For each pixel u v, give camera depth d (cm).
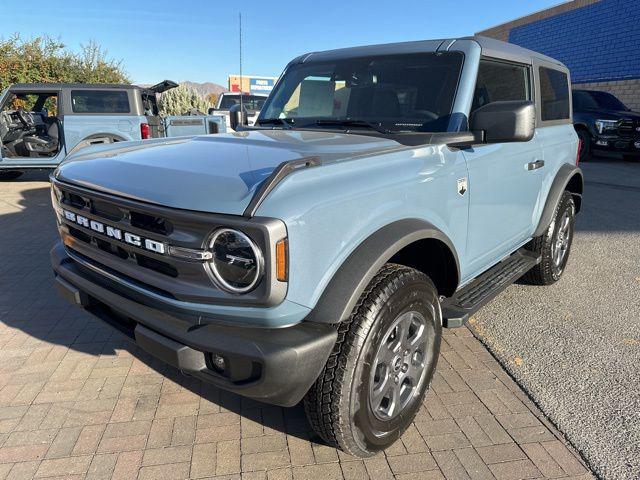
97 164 254
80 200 246
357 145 249
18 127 977
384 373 232
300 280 188
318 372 197
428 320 251
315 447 250
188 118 994
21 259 535
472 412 276
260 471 233
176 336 202
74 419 269
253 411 278
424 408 279
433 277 287
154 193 204
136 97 980
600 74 1714
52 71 1717
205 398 289
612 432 259
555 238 441
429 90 303
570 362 329
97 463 238
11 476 229
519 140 258
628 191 929
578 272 503
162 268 209
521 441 253
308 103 354
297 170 197
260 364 188
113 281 237
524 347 349
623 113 1271
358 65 338
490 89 321
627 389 297
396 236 219
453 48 310
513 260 400
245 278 186
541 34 2020
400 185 232
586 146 1309
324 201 195
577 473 232
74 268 267
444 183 262
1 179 1073
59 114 938
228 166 218
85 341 353
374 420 228
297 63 383
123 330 240
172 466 236
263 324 191
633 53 1567
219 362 201
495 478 229
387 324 218
